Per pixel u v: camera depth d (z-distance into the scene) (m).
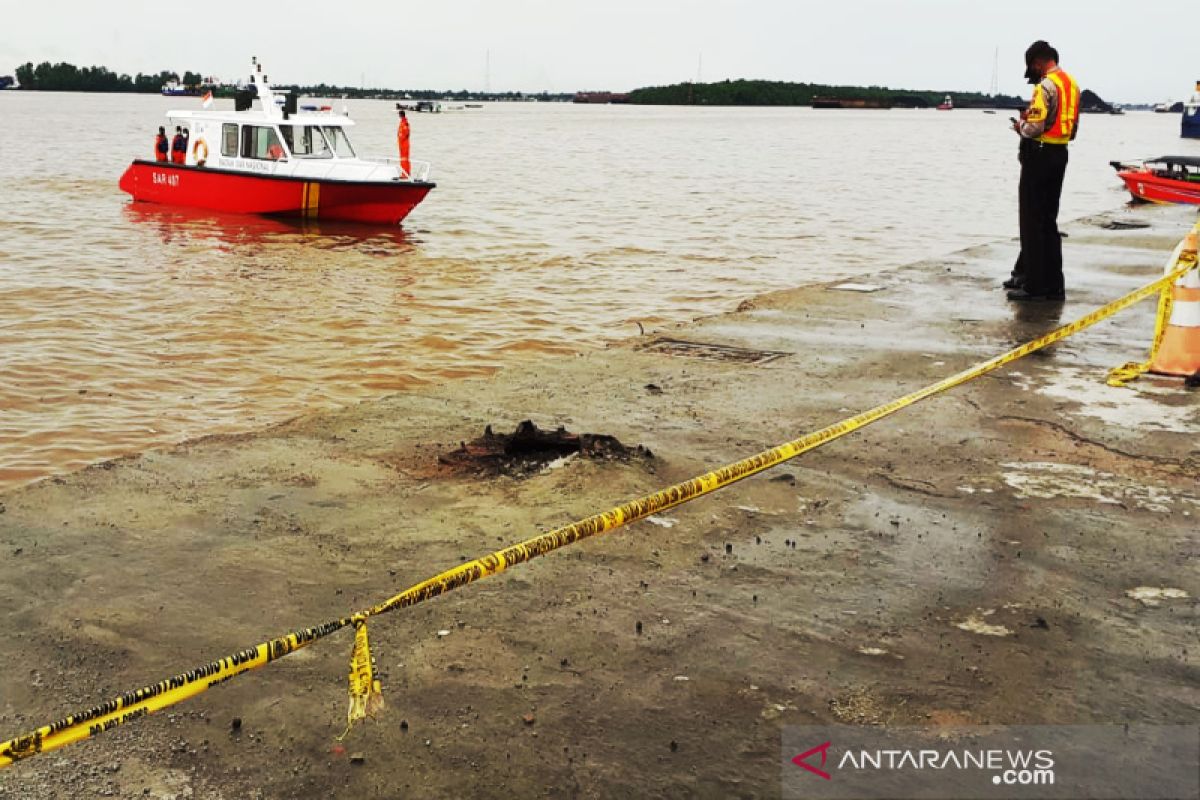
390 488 5.57
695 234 24.64
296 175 25.47
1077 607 4.33
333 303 15.68
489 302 15.86
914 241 24.02
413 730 3.48
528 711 3.59
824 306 10.75
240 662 2.95
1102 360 8.37
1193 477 5.76
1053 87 10.30
